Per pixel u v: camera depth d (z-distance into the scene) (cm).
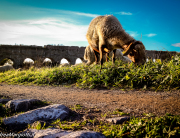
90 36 650
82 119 238
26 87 617
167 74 441
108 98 362
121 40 501
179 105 271
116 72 550
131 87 453
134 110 262
